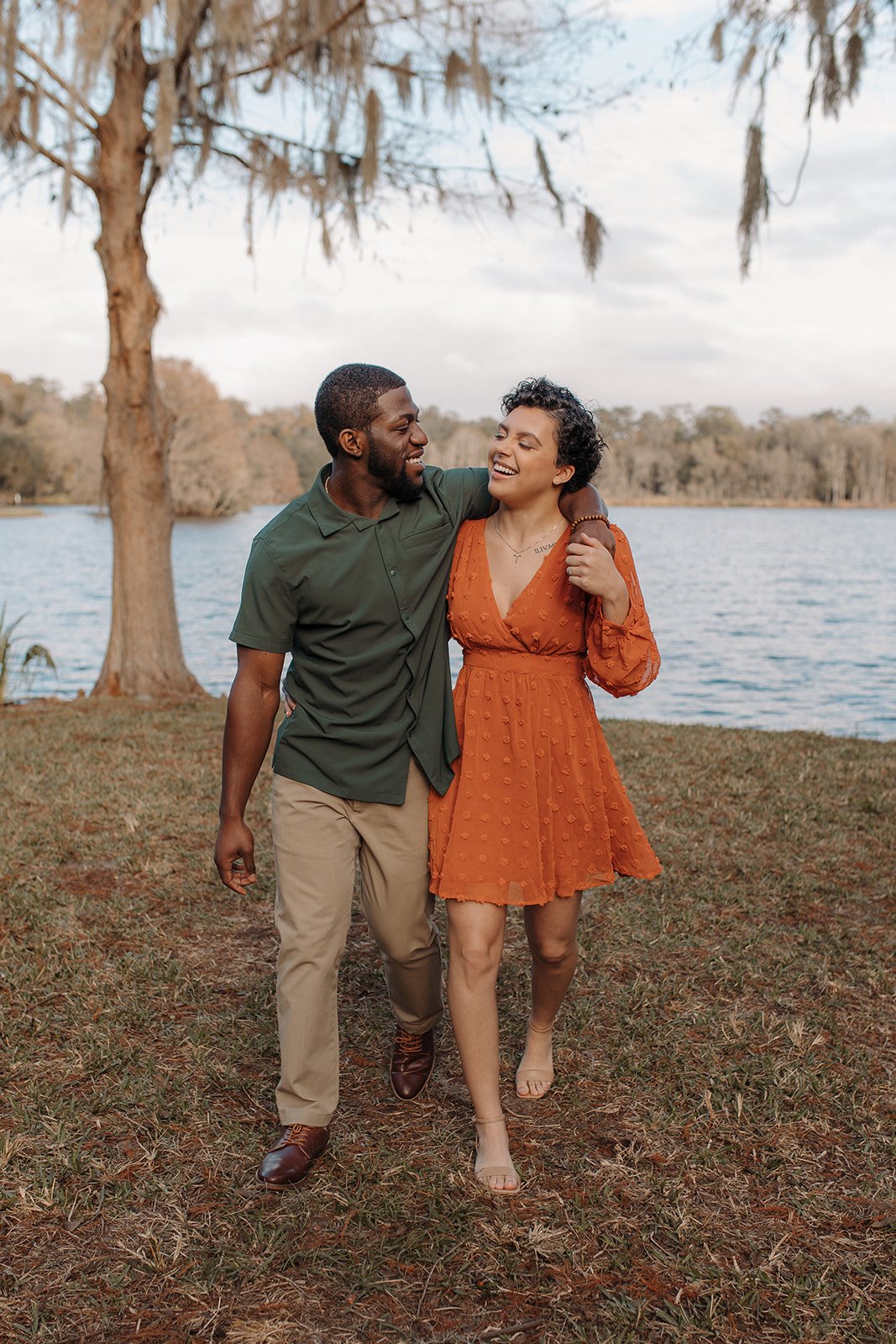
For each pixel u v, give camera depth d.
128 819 5.05
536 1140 2.60
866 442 114.69
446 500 2.50
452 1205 2.33
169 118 7.71
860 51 5.75
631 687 2.42
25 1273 2.10
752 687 14.38
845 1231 2.27
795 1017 3.23
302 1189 2.40
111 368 9.16
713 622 22.12
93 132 8.79
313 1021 2.42
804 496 115.88
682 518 86.94
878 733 11.12
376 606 2.38
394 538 2.40
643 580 32.56
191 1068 2.90
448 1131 2.64
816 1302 2.05
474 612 2.46
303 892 2.43
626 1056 2.98
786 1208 2.35
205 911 4.02
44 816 5.17
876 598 27.52
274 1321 1.99
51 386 87.44
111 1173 2.43
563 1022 3.18
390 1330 1.98
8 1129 2.60
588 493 2.49
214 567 37.34
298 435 94.38
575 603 2.46
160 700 9.13
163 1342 1.94
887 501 114.12
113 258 8.91
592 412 2.48
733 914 4.04
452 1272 2.13
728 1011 3.27
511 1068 2.95
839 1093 2.80
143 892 4.21
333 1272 2.12
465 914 2.43
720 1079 2.86
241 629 2.44
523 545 2.47
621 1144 2.58
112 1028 3.10
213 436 68.50
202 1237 2.23
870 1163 2.50
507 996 3.39
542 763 2.45
